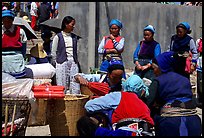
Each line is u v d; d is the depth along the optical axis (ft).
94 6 39.68
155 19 45.78
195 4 51.75
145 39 24.82
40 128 21.93
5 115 17.12
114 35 25.59
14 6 59.36
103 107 14.97
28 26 25.82
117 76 16.81
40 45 28.71
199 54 32.78
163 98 14.69
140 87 15.78
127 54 44.09
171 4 46.80
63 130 20.10
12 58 20.61
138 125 14.43
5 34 20.68
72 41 24.85
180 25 24.84
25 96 17.74
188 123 14.37
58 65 24.48
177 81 14.76
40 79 23.65
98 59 40.29
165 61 14.98
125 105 14.80
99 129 13.85
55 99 19.93
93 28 39.60
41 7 52.49
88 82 19.56
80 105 20.25
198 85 27.48
